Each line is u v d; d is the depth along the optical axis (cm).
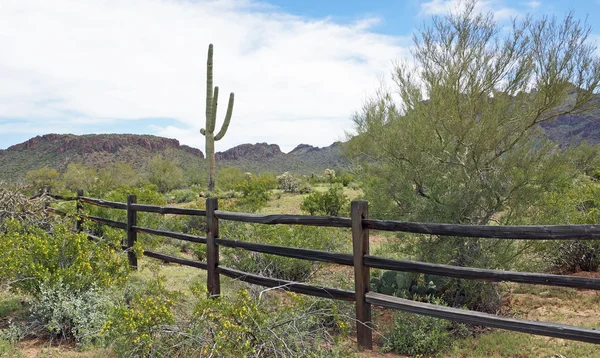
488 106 604
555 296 648
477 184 616
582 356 426
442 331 495
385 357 439
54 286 469
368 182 763
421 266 399
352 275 683
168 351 373
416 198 669
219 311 385
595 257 757
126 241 819
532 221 607
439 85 633
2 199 859
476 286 583
